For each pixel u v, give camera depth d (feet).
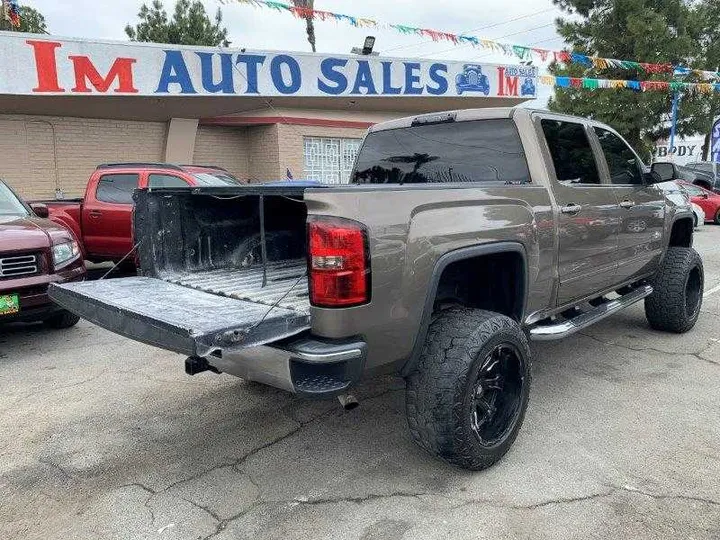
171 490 9.84
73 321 19.58
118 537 8.62
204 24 68.59
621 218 14.44
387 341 8.89
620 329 18.92
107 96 31.83
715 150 77.05
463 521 8.80
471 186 10.14
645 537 8.36
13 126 35.55
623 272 15.25
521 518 8.84
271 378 8.77
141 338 8.61
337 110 43.16
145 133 40.19
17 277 16.26
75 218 27.91
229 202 12.55
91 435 11.89
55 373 15.53
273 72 36.04
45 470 10.54
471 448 9.59
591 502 9.22
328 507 9.25
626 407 12.82
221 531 8.71
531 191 11.32
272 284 11.10
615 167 15.05
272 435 11.80
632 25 66.74
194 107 37.29
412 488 9.74
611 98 68.69
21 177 36.09
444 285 11.01
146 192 11.72
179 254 12.07
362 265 8.32
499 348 9.95
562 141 12.98
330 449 11.17
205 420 12.53
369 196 8.48
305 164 42.96
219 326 7.80
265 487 9.88
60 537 8.64
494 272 11.44
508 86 45.03
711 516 8.82
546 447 11.02
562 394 13.60
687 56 68.18
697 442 11.16
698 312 18.80
